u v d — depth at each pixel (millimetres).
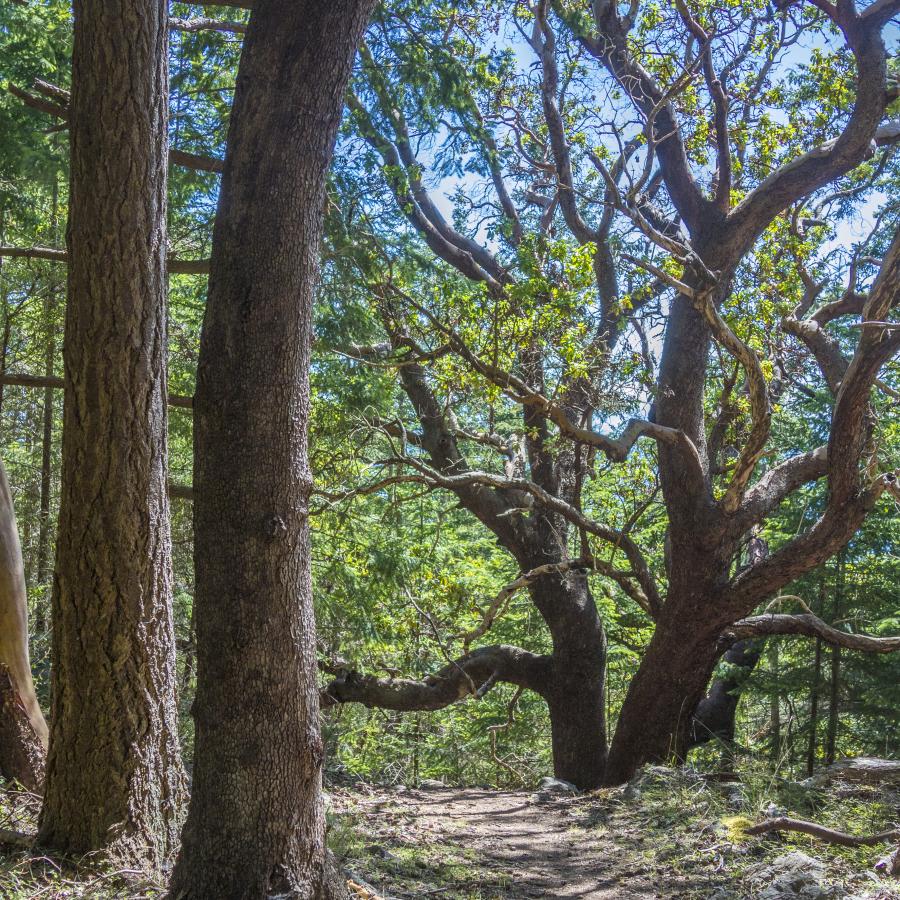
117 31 6082
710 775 11094
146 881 5836
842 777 10383
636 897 7027
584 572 16516
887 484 11570
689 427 13727
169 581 6590
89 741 6215
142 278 6281
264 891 4734
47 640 15438
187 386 14695
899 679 14977
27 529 18141
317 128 4875
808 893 6301
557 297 11867
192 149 11852
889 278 10703
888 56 13094
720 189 13734
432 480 12852
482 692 15750
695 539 13070
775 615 13695
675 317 13961
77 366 6254
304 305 4887
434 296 12953
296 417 4859
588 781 15891
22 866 5816
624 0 15547
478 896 7004
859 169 17594
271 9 4844
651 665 13977
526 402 12352
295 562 4859
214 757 4793
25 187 12117
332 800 10938
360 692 15734
